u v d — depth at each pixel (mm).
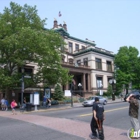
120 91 49781
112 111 20094
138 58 51188
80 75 48625
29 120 15703
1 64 27656
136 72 51156
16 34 25141
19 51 25219
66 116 17531
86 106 29969
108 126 12320
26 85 27359
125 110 20766
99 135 8867
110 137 9367
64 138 9320
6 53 25891
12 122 14984
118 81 50781
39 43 24125
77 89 47438
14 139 9297
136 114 9000
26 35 23812
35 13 28688
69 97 39406
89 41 56656
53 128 11828
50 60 26953
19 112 23406
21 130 11406
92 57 47969
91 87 46906
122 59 49844
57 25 49125
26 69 34969
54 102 33469
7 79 24094
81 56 49969
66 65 41469
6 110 25969
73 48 51219
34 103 25203
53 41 27750
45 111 24516
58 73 28156
